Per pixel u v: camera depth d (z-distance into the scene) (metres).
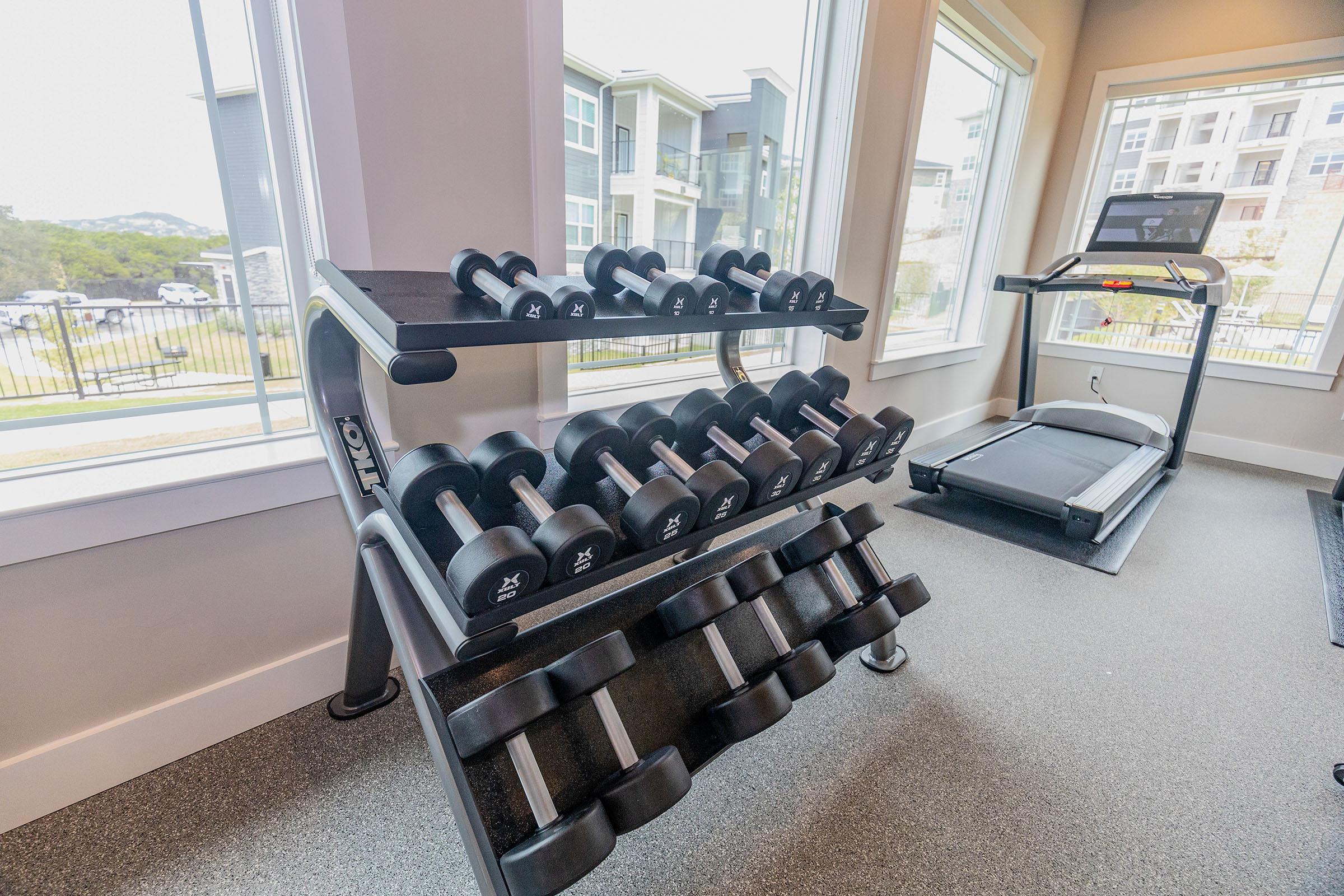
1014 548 2.42
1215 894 1.08
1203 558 2.39
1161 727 1.48
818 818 1.21
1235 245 3.62
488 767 0.86
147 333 1.22
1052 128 3.92
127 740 1.21
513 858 0.79
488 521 1.03
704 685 1.15
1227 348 3.72
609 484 1.22
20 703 1.08
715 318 1.09
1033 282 3.30
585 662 0.89
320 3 1.12
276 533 1.31
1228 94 3.51
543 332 0.87
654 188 2.10
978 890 1.08
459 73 1.33
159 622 1.20
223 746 1.32
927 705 1.54
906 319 3.54
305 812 1.18
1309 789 1.31
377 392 1.37
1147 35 3.61
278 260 1.33
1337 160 3.25
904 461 3.56
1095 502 2.38
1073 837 1.18
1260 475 3.41
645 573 2.11
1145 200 3.11
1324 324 3.38
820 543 1.34
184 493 1.16
